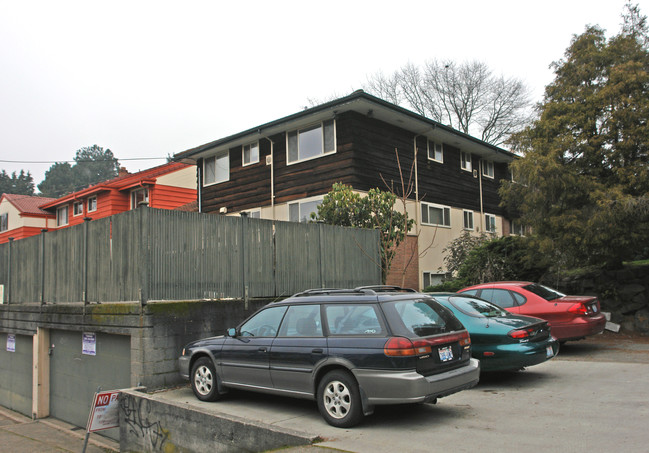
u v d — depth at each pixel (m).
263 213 20.14
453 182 22.34
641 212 11.46
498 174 26.03
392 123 19.00
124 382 9.48
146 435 7.64
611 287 13.45
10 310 14.30
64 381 11.81
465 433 5.62
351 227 13.14
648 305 12.78
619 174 12.37
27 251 13.62
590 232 11.96
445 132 20.53
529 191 13.32
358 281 13.12
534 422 5.92
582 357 10.30
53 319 11.95
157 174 29.89
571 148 13.09
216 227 10.12
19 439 10.55
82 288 10.83
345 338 6.27
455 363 6.36
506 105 35.81
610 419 5.86
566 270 14.43
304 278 11.75
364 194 17.34
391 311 6.17
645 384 7.62
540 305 10.34
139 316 8.79
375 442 5.41
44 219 36.62
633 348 10.99
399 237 15.11
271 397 7.92
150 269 8.98
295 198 18.84
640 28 14.39
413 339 5.90
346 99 16.64
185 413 6.93
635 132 12.18
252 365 7.19
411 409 6.82
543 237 13.15
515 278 15.41
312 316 6.82
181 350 9.14
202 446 6.62
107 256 10.00
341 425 6.06
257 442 5.88
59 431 11.02
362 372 5.96
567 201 13.02
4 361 15.10
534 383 8.14
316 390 6.45
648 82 12.45
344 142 17.45
